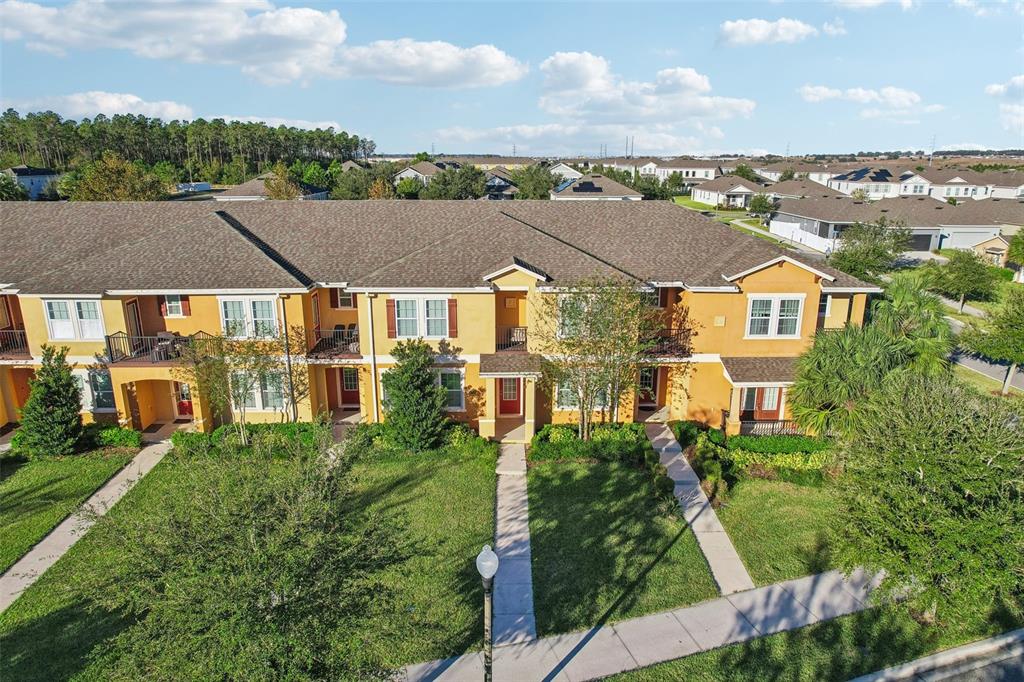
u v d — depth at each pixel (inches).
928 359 887.1
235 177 4950.8
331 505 436.8
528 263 1004.6
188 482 456.8
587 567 686.5
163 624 386.6
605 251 1079.0
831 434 880.3
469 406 1026.7
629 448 920.3
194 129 5836.6
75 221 1132.5
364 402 1026.1
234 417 1014.4
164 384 1053.8
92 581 414.9
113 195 2049.7
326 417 952.3
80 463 914.1
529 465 911.0
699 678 540.7
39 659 557.3
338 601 409.7
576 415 1031.6
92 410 1018.7
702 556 706.2
